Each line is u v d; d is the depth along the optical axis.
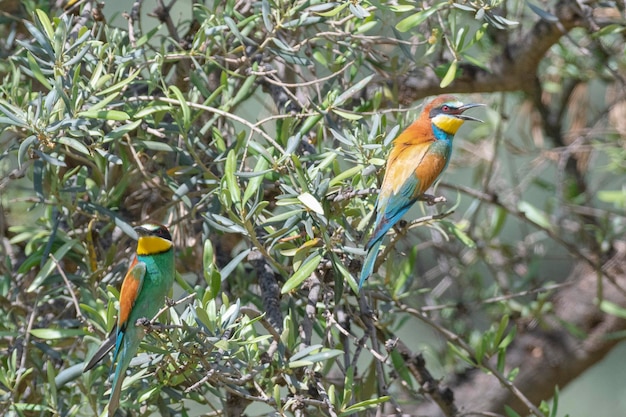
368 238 8.97
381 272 11.55
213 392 8.98
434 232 13.27
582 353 14.30
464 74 12.42
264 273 9.80
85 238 10.30
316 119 9.30
